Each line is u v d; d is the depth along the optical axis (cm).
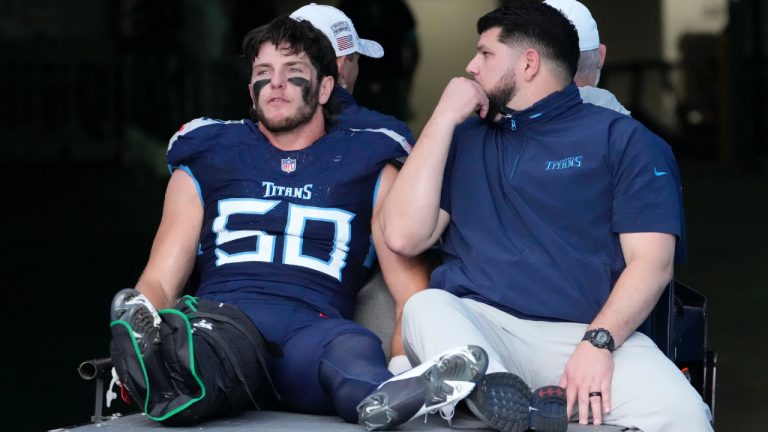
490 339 1410
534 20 1481
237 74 6769
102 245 4572
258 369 1334
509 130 1491
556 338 1425
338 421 1350
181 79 6912
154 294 1474
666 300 1514
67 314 3416
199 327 1300
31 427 2317
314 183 1490
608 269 1446
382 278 1574
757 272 3803
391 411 1226
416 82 7106
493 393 1238
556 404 1240
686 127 7812
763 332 3031
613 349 1373
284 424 1320
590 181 1449
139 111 6994
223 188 1498
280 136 1509
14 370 2795
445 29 7706
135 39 7031
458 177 1505
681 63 8012
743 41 6938
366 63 4972
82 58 7138
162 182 6331
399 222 1462
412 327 1360
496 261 1454
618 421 1362
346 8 4988
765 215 5053
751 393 2522
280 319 1420
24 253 4403
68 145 7106
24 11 7444
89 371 1405
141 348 1262
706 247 4303
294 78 1502
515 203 1463
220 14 6862
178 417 1290
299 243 1472
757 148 6838
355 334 1383
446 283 1480
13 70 7175
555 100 1470
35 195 5944
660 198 1430
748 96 6881
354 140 1523
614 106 1664
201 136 1522
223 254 1479
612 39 8162
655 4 8044
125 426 1318
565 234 1451
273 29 1512
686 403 1343
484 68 1493
